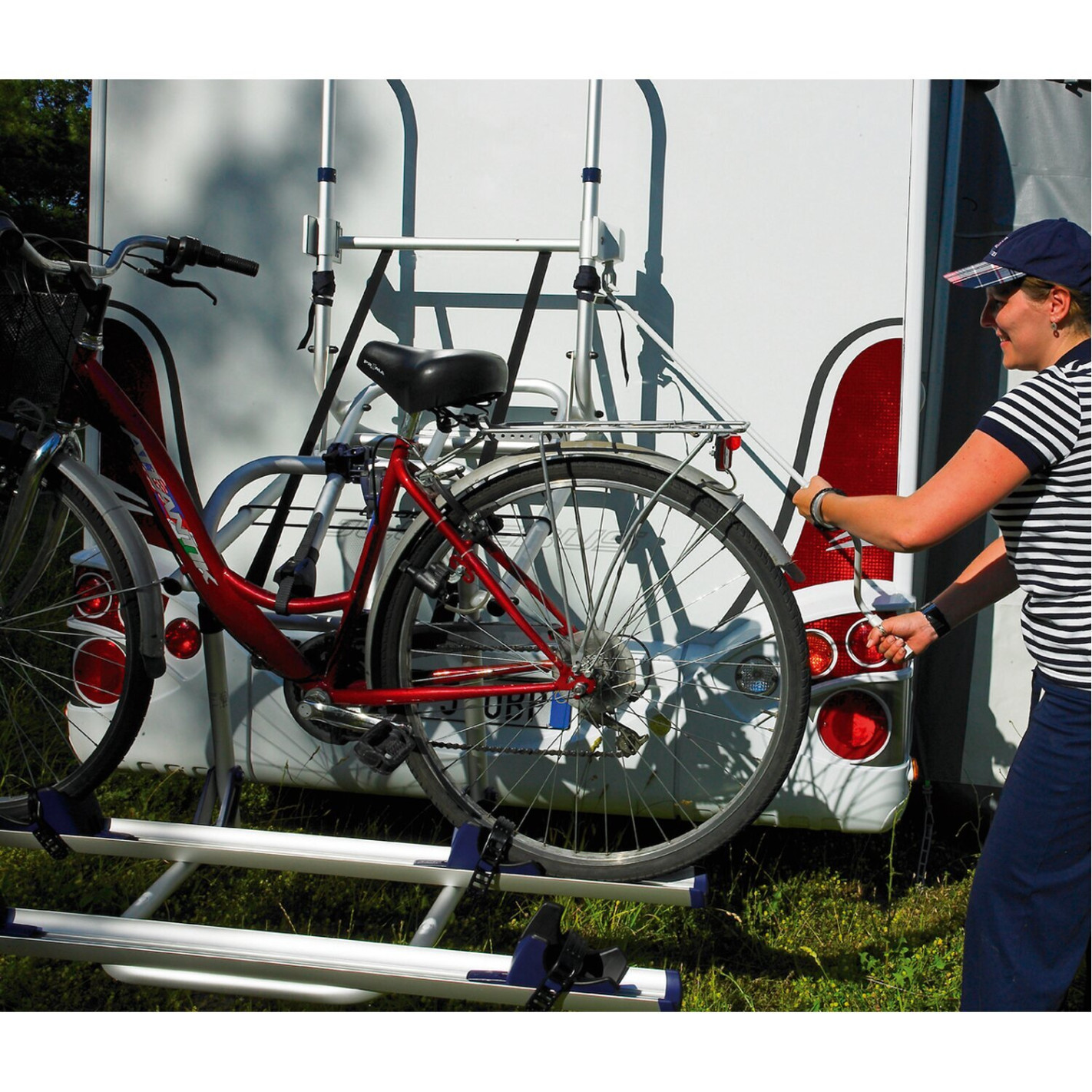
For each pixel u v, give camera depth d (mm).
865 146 2336
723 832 1990
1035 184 2855
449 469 2504
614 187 2418
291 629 2346
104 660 2568
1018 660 2859
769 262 2381
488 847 1970
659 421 2441
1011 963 1743
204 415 2654
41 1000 2207
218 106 2588
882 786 2352
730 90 2369
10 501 2105
